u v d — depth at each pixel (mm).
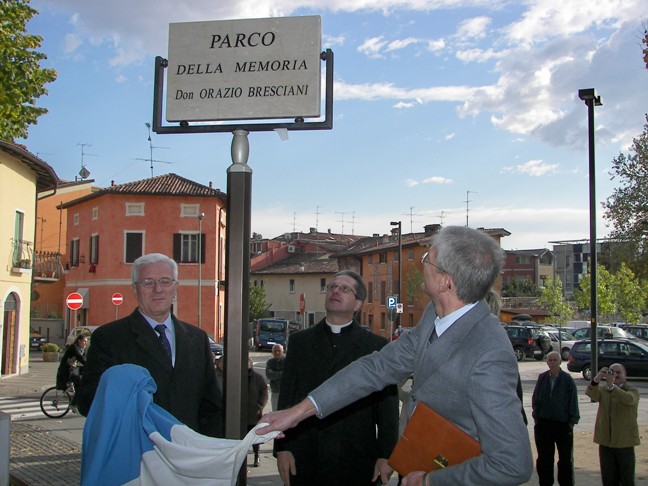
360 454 4414
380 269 62062
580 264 118750
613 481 8336
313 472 4438
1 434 4832
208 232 43375
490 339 2600
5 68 15734
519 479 2416
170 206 43125
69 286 46438
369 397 4465
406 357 3029
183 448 3121
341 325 4719
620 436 8203
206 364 4234
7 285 24391
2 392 20625
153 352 3914
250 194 3613
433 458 2598
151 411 3287
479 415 2490
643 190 17734
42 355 34812
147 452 3240
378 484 4516
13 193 24703
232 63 3732
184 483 3135
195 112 3736
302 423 4461
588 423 15953
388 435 4387
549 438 8406
